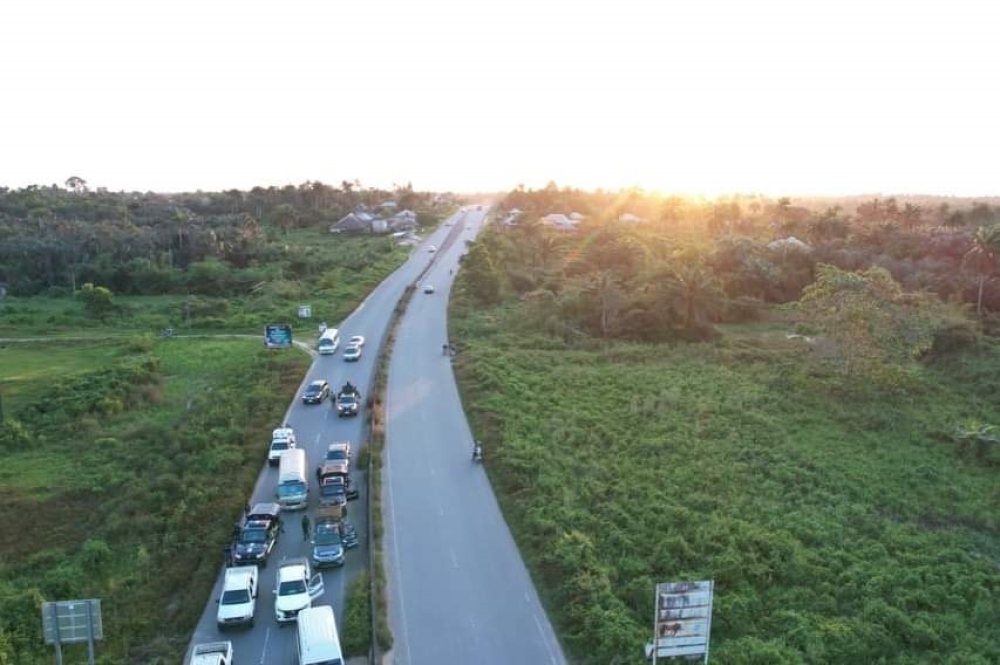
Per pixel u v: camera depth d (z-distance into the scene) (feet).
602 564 121.49
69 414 196.34
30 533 138.51
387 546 129.80
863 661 101.35
